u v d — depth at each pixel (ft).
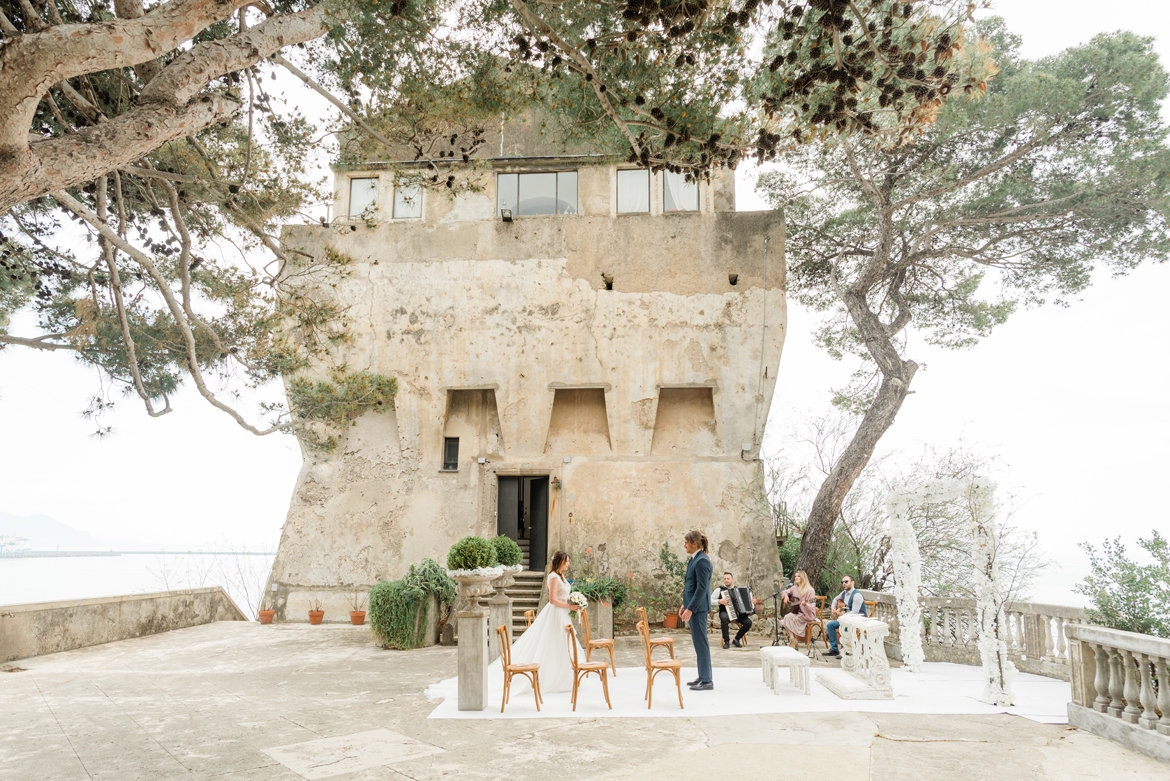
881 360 55.52
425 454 59.47
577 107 26.91
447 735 20.25
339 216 61.77
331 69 26.61
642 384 58.80
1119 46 46.60
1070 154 50.26
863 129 22.22
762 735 19.49
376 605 41.86
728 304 59.21
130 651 40.45
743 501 56.54
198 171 27.76
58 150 14.93
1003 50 50.80
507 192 62.64
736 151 24.80
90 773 17.19
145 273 33.83
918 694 25.46
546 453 59.52
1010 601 32.81
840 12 18.92
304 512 58.90
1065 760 16.88
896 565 32.37
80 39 14.06
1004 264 56.13
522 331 59.98
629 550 56.44
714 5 20.92
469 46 25.20
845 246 63.16
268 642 44.65
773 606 53.31
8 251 30.55
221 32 25.68
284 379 45.09
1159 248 49.26
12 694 27.86
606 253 60.59
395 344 60.34
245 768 17.35
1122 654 18.79
